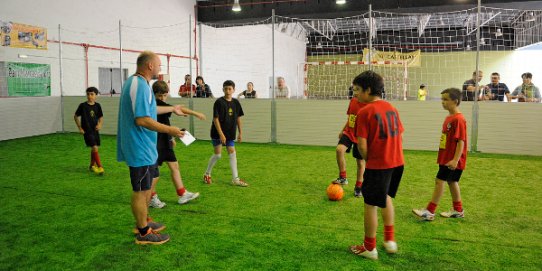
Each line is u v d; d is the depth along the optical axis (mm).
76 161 7199
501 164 6996
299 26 22859
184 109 3832
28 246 3295
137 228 3336
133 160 3113
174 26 14406
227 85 5195
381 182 2889
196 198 4758
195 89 11352
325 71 20750
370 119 2881
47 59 10484
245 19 14898
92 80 11594
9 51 9555
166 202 4594
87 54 11359
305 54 24297
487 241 3418
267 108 9719
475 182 5648
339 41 23141
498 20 19234
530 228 3754
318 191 5133
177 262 2984
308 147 9078
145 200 3240
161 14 13828
